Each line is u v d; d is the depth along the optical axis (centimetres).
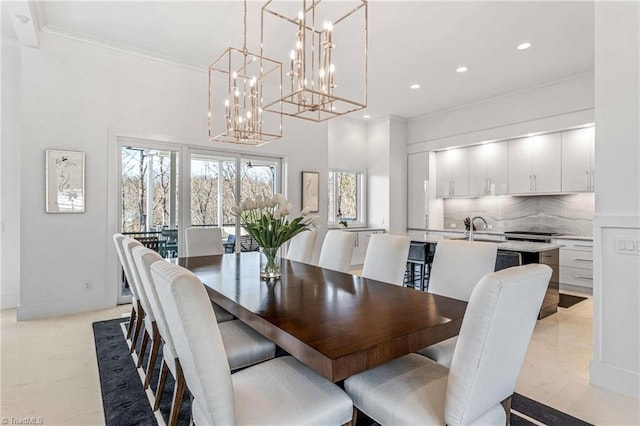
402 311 169
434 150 676
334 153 693
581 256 479
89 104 394
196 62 452
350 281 238
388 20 344
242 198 520
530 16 337
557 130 506
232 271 274
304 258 350
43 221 371
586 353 282
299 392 135
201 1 318
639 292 214
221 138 483
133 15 342
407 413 124
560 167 514
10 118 399
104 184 404
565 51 411
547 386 230
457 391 112
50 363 262
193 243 389
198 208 481
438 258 240
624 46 219
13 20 319
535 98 524
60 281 381
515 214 600
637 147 214
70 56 383
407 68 460
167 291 112
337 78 495
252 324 167
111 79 407
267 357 191
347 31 365
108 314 382
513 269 117
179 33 377
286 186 555
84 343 300
